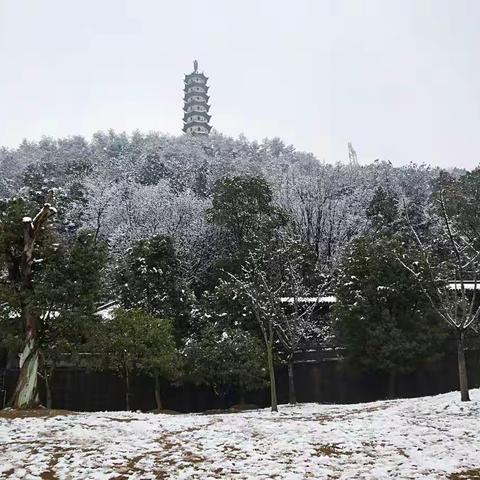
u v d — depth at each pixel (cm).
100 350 2469
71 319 1988
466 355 2770
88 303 2064
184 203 5341
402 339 2745
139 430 1380
